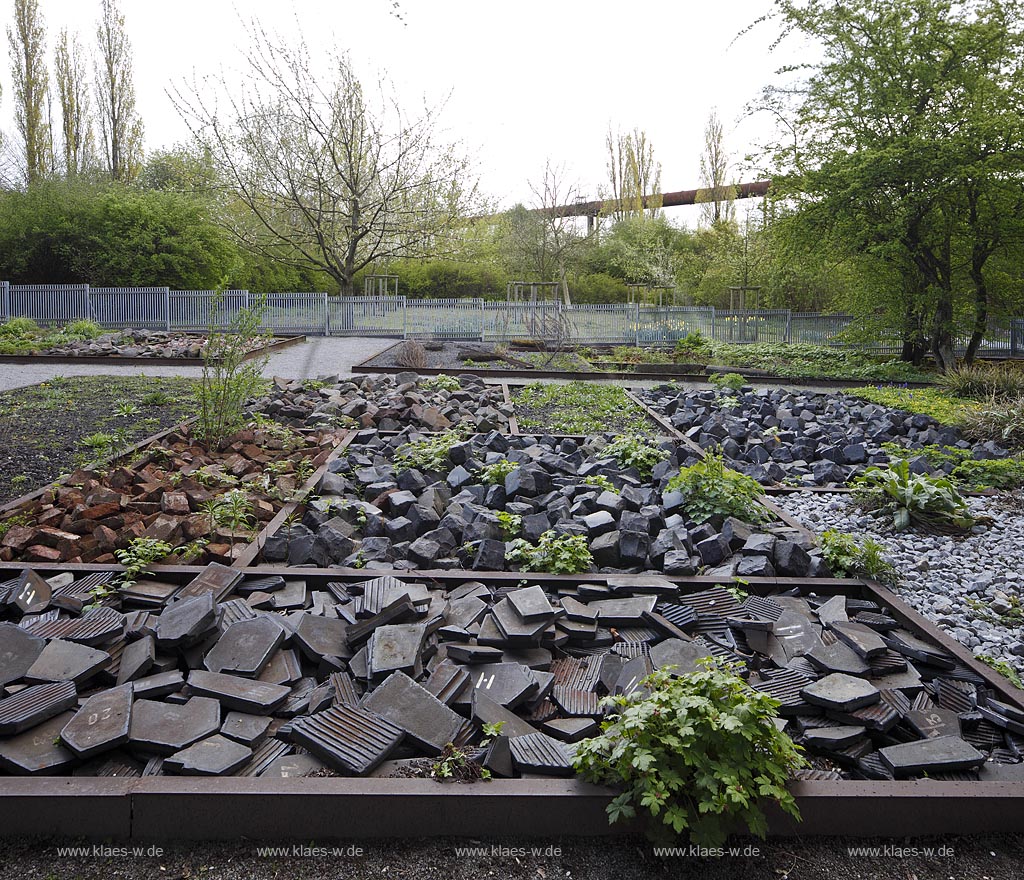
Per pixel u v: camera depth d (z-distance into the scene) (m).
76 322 23.59
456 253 32.22
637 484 7.26
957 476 8.36
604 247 43.94
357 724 3.29
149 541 5.13
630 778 2.91
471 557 5.28
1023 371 15.56
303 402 10.80
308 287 38.31
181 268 31.34
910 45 19.81
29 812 2.84
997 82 19.34
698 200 47.88
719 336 28.00
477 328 27.09
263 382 11.17
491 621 4.21
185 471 6.95
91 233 30.81
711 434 9.80
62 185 32.47
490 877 2.76
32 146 41.31
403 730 3.27
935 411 12.52
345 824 2.90
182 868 2.76
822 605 4.77
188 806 2.86
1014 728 3.58
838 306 30.67
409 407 10.03
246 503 5.95
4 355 16.69
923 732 3.50
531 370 16.66
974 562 5.67
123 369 15.95
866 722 3.52
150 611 4.46
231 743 3.19
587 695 3.73
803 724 3.60
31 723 3.25
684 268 39.22
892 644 4.30
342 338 25.78
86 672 3.61
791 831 2.99
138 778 2.93
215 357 8.70
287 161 27.64
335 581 4.89
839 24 20.27
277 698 3.51
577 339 26.80
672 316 28.05
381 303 27.25
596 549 5.31
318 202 28.84
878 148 20.03
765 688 3.85
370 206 28.78
